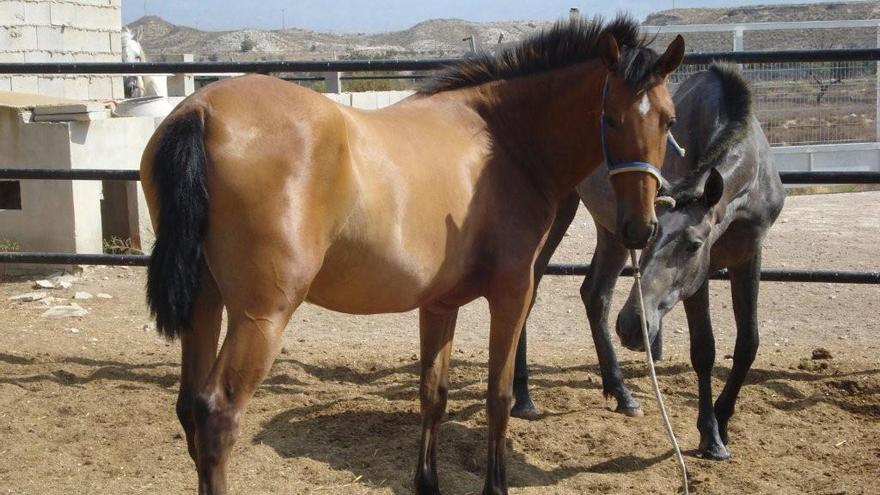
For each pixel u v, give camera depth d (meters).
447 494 4.10
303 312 7.19
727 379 5.25
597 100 3.83
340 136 3.06
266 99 3.00
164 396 5.18
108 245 8.62
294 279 2.92
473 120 3.82
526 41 4.05
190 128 2.89
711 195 3.96
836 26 12.67
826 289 7.73
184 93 13.88
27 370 5.54
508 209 3.74
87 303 7.20
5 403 4.98
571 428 4.84
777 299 7.46
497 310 3.74
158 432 4.64
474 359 5.98
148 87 12.76
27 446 4.41
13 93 8.77
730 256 4.60
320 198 2.98
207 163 2.89
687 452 4.58
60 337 6.25
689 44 15.38
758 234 4.56
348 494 4.02
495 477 3.88
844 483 4.17
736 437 4.77
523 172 3.88
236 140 2.90
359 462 4.36
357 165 3.11
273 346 2.94
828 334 6.50
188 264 2.84
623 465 4.43
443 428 4.75
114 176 5.86
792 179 5.60
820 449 4.58
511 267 3.71
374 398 5.20
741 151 4.34
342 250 3.12
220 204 2.89
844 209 11.53
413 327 6.83
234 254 2.90
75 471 4.14
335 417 4.91
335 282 3.19
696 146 4.63
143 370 5.61
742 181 4.31
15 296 7.34
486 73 3.96
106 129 8.34
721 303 7.37
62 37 11.85
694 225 4.04
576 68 3.93
